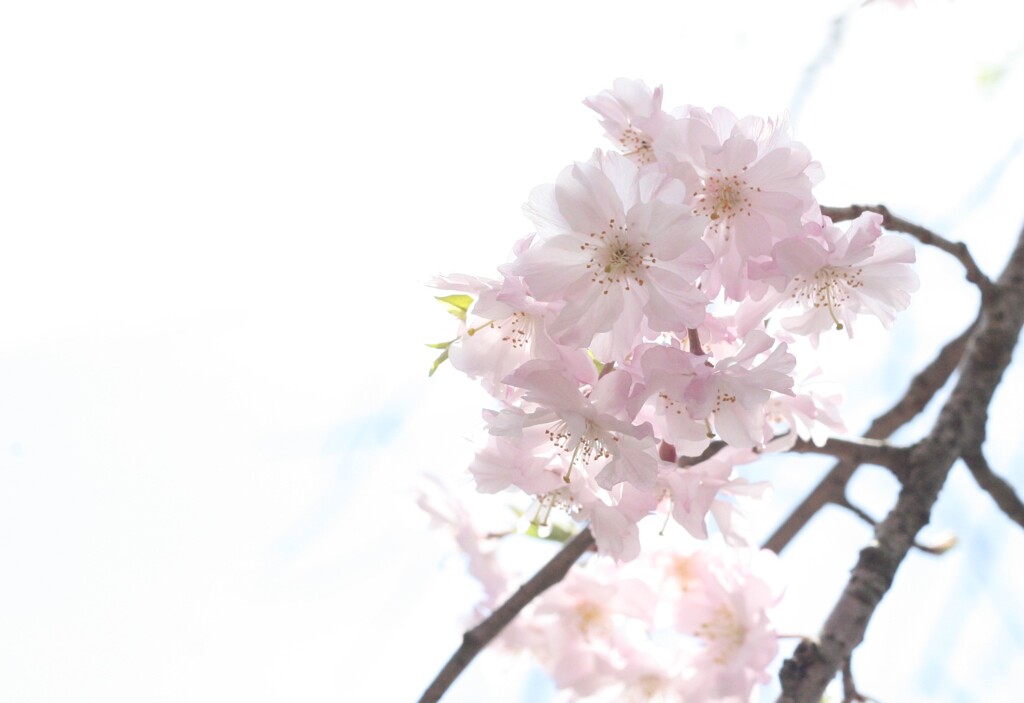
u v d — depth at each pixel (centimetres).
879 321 76
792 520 92
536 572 81
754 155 74
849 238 75
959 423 85
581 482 76
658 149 74
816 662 79
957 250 84
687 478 78
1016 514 86
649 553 87
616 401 74
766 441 79
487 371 75
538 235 74
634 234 73
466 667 80
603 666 88
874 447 83
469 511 91
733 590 86
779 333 77
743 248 74
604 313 73
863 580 81
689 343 75
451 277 75
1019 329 86
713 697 85
